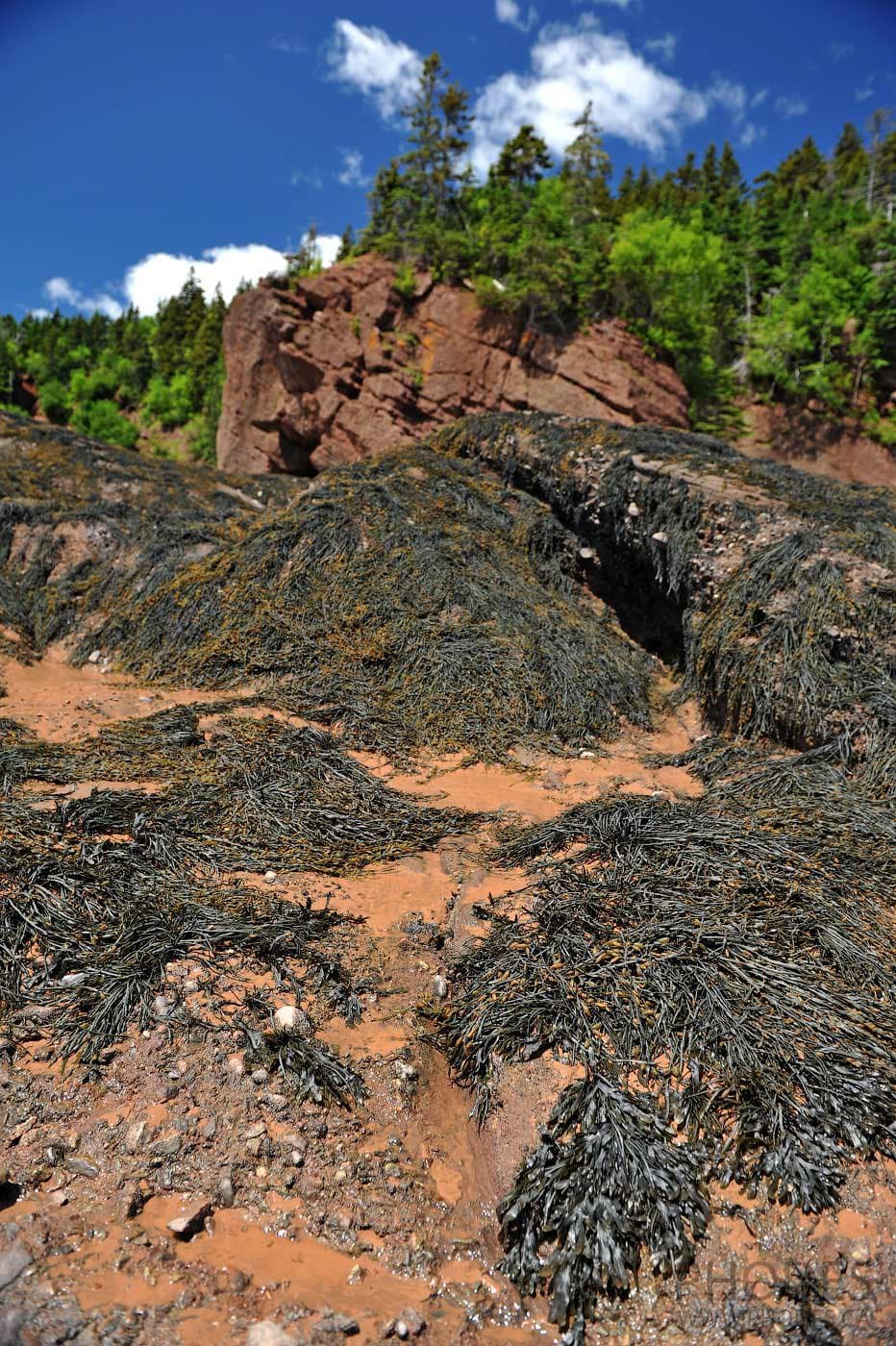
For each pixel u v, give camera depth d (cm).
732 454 1102
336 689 775
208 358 6119
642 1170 293
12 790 552
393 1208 294
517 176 3516
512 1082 343
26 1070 331
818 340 2756
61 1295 251
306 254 2814
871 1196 292
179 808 537
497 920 440
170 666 869
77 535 1133
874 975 385
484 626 854
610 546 999
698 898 433
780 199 4075
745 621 755
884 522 836
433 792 625
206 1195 289
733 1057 335
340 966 402
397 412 2314
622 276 2230
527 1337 262
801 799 569
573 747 726
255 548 967
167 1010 360
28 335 8894
